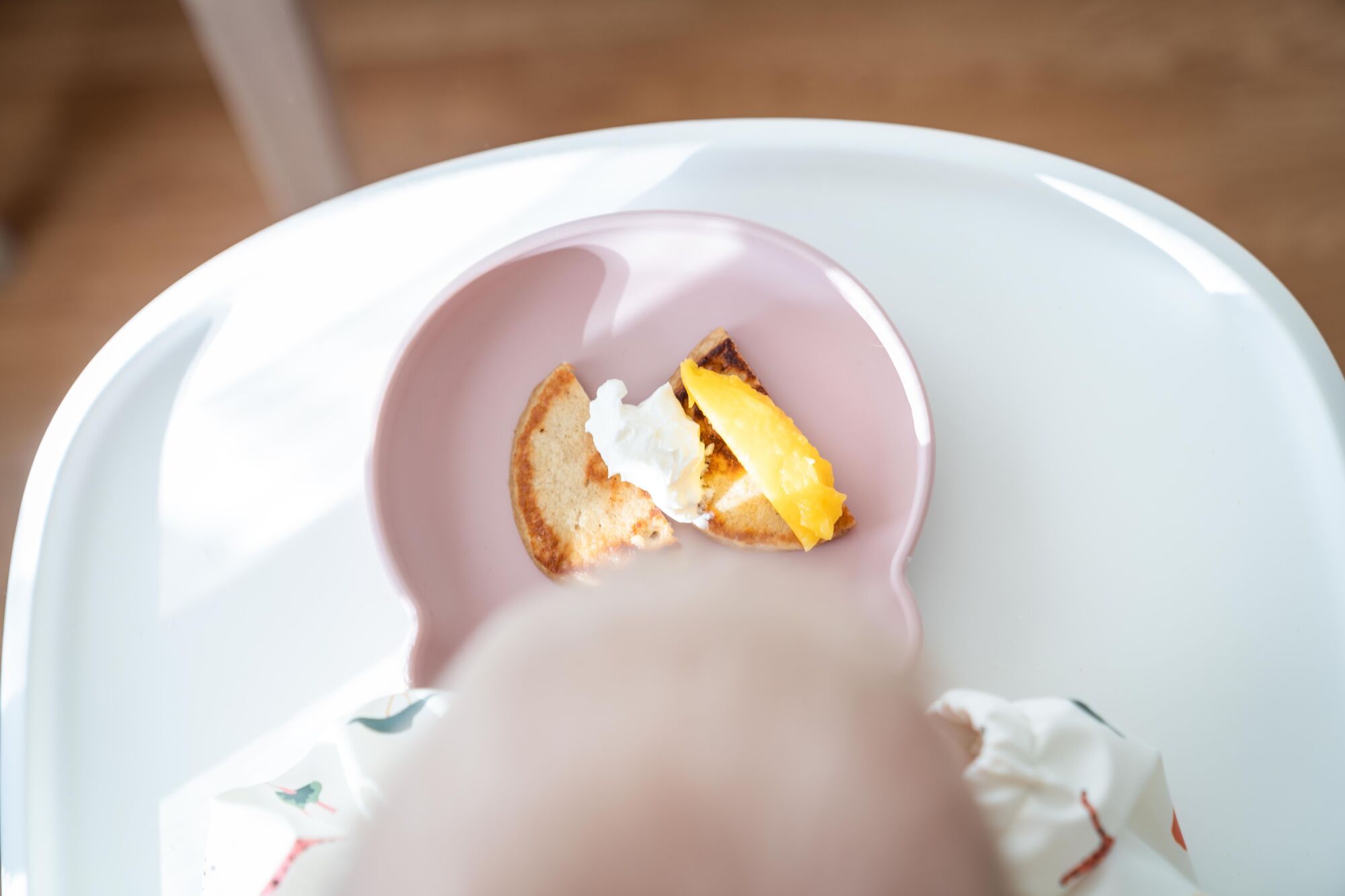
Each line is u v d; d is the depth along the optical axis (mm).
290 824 408
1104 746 417
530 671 227
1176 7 1024
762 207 551
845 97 1002
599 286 529
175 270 948
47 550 518
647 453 501
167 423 533
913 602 475
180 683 506
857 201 551
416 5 1035
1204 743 493
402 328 542
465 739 222
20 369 912
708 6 1033
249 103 691
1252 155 977
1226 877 480
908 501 501
